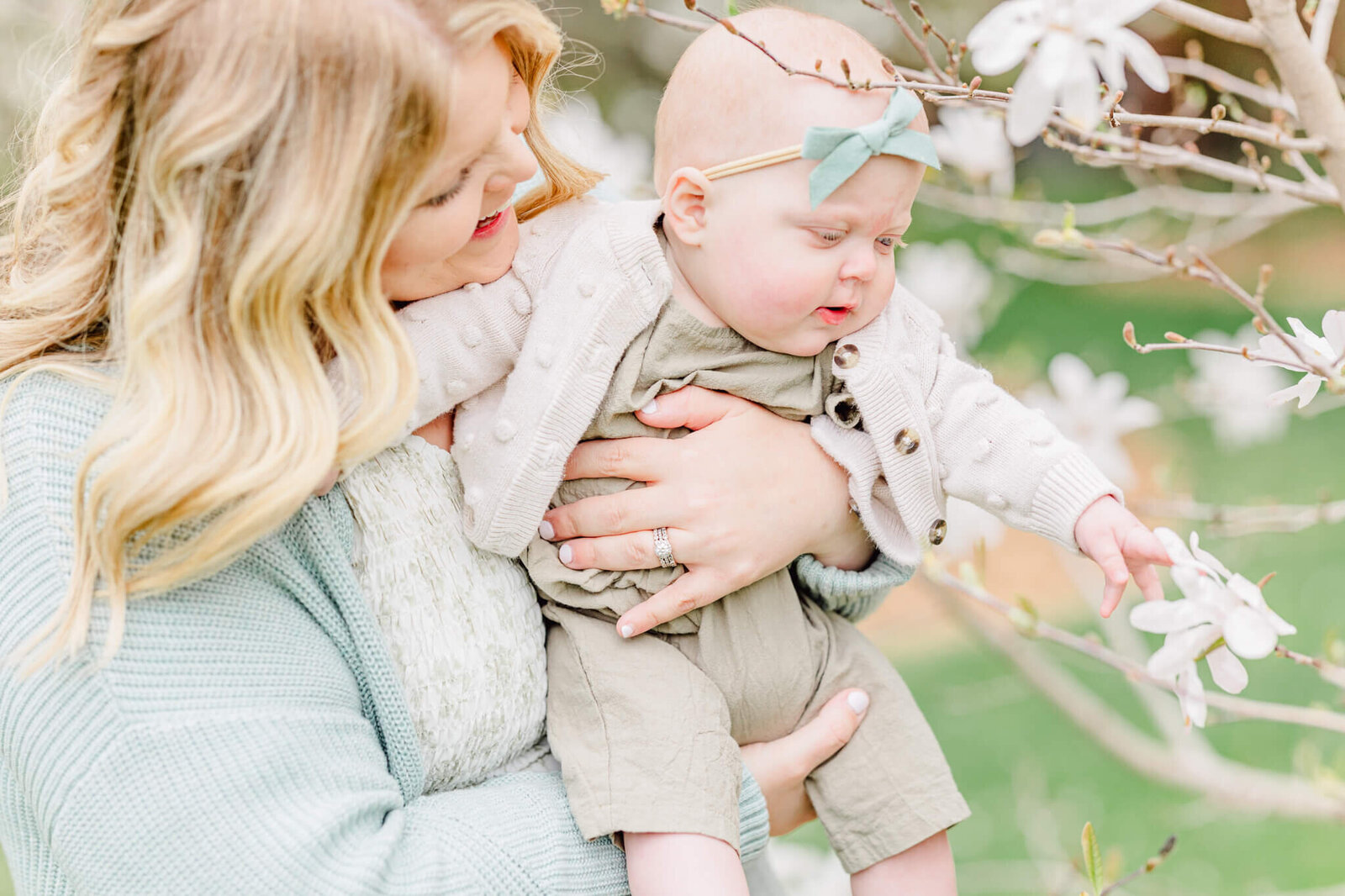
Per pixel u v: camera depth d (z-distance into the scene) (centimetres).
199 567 101
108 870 97
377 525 120
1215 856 336
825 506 138
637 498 132
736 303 132
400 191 102
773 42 130
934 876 141
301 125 98
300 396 102
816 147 121
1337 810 204
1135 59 99
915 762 142
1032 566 481
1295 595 426
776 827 147
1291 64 116
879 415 136
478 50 104
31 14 257
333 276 102
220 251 101
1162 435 544
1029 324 657
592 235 131
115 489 97
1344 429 546
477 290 129
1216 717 172
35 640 98
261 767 99
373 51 98
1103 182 723
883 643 470
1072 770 383
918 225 388
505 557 133
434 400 127
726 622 139
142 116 101
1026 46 100
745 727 142
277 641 106
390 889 102
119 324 108
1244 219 246
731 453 134
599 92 571
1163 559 127
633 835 124
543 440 126
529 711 128
